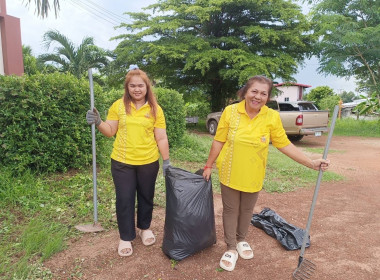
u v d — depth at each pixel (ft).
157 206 14.08
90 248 10.15
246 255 9.80
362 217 13.70
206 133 48.62
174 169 9.81
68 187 14.98
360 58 59.36
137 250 10.13
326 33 54.19
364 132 55.36
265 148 8.63
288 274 9.10
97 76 55.26
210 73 51.78
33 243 9.84
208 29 52.44
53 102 15.53
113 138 24.07
